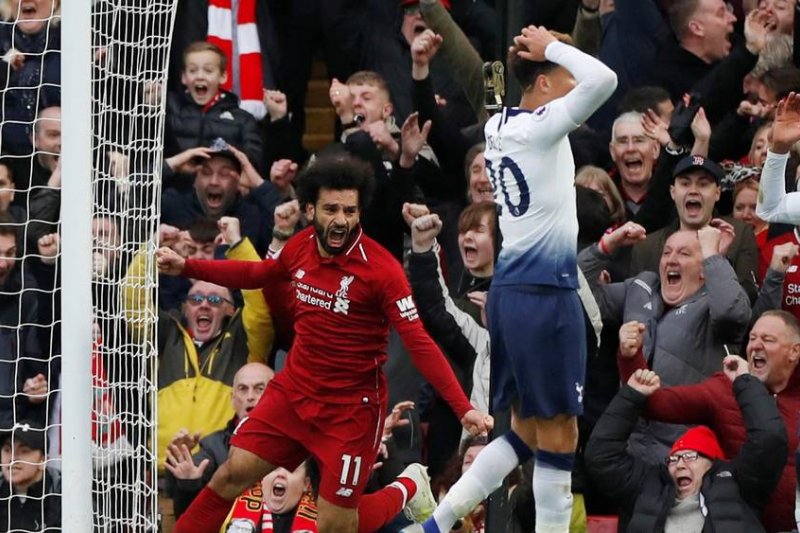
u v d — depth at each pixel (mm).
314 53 36719
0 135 34375
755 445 26953
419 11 35000
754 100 32250
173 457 30047
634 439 29250
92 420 26594
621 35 34281
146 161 29172
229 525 28938
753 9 32344
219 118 34750
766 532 27719
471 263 31609
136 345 26734
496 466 23828
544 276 22750
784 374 28328
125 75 27797
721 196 32375
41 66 32469
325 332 24328
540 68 23078
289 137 35844
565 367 22828
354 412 24469
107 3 28094
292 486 28938
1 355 32375
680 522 27125
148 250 25328
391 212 33125
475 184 32094
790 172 30875
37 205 33344
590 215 30516
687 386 28453
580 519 28719
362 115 33562
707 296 29578
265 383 30391
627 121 32188
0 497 31391
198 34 36312
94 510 27156
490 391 24469
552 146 22531
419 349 23750
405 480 26516
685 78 33812
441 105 34781
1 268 32750
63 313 25328
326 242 23922
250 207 34156
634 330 28750
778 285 29641
